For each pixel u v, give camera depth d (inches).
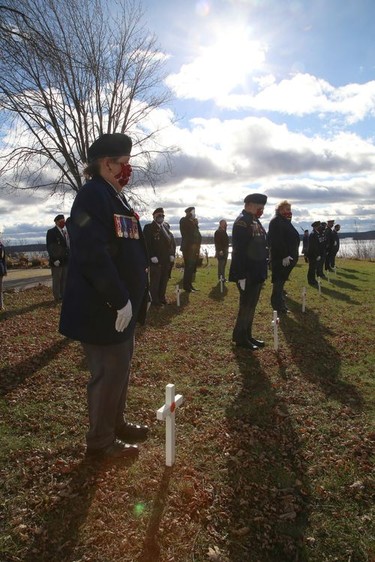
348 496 134.2
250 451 157.3
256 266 268.1
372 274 729.0
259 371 240.2
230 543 114.0
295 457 154.6
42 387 212.4
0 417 179.9
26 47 320.8
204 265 901.8
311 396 207.8
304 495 134.2
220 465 148.3
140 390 211.5
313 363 255.1
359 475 144.6
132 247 134.6
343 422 182.1
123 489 132.0
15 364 245.3
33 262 1080.8
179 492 131.3
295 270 764.6
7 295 523.5
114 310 129.9
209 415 186.5
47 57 331.6
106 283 121.5
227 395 207.9
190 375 233.8
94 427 142.3
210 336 312.3
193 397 204.2
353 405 199.2
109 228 127.3
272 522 122.0
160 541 113.0
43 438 163.6
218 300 460.8
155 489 132.4
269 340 303.1
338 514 125.9
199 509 125.3
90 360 137.8
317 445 163.2
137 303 138.6
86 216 123.0
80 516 120.7
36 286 608.4
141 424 175.8
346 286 570.9
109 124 731.4
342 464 149.8
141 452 152.9
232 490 134.5
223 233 535.5
